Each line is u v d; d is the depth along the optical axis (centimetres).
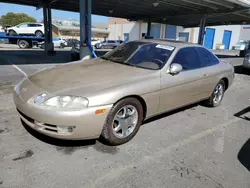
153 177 223
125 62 348
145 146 284
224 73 457
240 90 670
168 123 365
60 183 205
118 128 275
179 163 251
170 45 370
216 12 1468
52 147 265
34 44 1934
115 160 248
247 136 334
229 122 388
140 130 329
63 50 2067
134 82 282
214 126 366
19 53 1422
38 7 1548
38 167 226
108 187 204
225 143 307
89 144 278
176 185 213
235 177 232
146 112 307
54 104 236
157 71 316
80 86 255
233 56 2261
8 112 364
